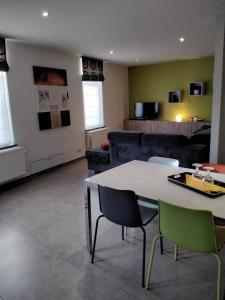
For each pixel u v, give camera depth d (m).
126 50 5.04
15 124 4.21
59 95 5.05
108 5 2.63
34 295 1.81
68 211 3.18
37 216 3.06
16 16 2.88
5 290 1.86
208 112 6.57
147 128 7.17
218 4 2.68
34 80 4.45
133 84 7.73
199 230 1.47
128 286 1.86
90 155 4.48
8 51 3.97
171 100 6.97
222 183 1.90
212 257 2.17
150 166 2.50
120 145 4.03
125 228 2.67
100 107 6.56
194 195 1.75
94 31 3.59
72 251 2.33
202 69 6.42
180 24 3.38
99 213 3.06
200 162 3.38
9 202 3.50
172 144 3.47
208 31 3.74
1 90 3.99
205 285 1.84
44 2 2.50
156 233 2.60
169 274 1.97
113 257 2.22
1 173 3.88
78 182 4.27
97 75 6.12
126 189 1.90
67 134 5.40
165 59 6.47
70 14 2.87
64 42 4.21
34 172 4.66
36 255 2.28
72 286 1.88
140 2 2.58
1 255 2.29
